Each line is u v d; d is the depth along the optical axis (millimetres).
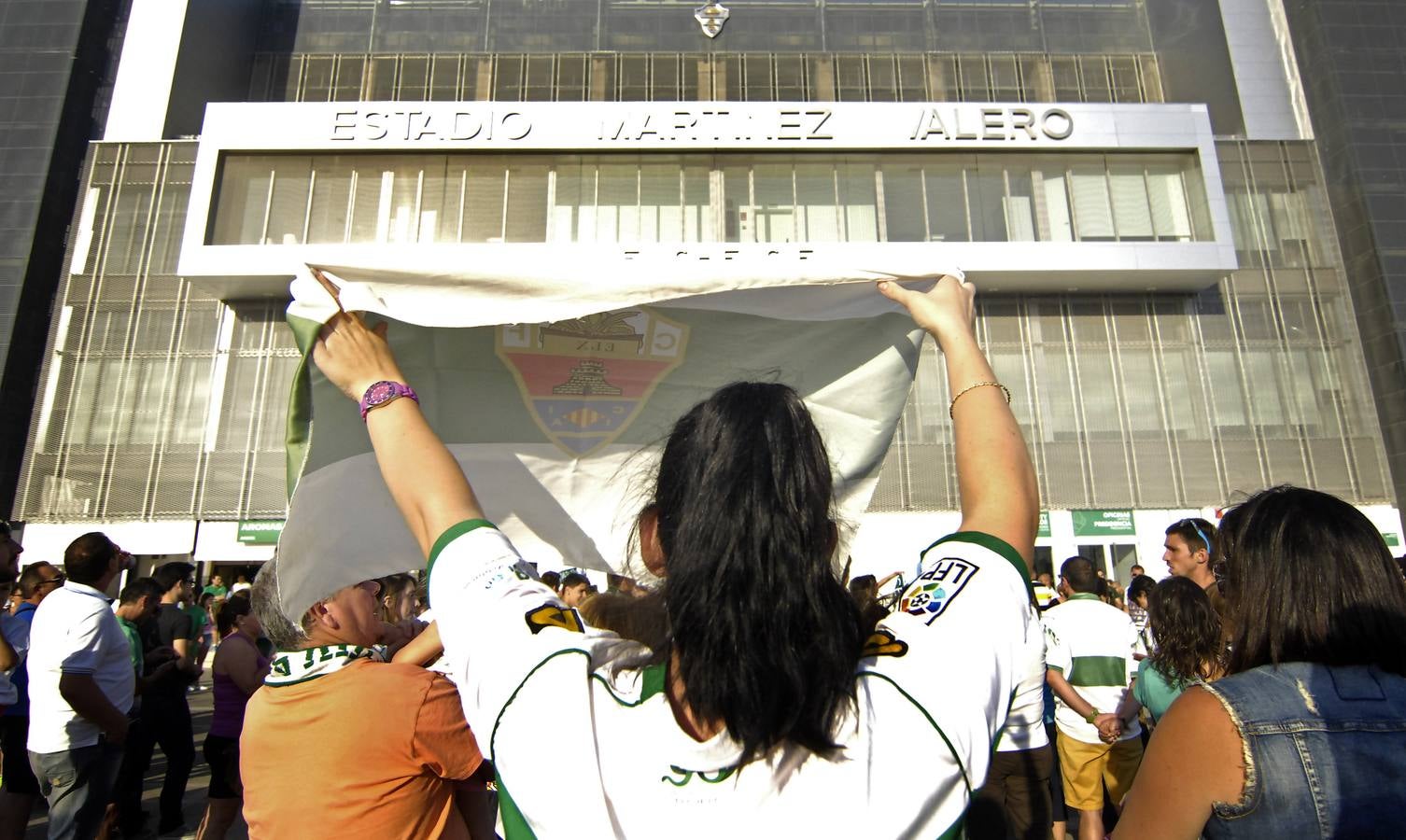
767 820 787
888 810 799
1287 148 25875
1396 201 25281
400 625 3240
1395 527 22906
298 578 1465
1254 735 1423
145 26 26562
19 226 25578
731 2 29578
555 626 928
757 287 1417
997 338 24359
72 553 4348
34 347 25344
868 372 1729
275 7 29766
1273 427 23703
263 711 1930
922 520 22578
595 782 799
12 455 24438
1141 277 23672
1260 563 1623
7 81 26797
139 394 23812
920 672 866
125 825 6164
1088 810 5238
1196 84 28828
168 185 25219
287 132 24375
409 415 1180
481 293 1374
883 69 29016
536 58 29062
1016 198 24562
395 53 29250
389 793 1815
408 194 24453
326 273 1346
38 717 4234
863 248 22984
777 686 798
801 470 896
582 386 1688
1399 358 23859
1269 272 24875
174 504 23125
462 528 1038
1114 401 23891
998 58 29281
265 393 23906
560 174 24719
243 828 6445
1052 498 23203
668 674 869
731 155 24828
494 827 2334
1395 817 1358
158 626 7160
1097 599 5379
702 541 854
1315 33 27109
